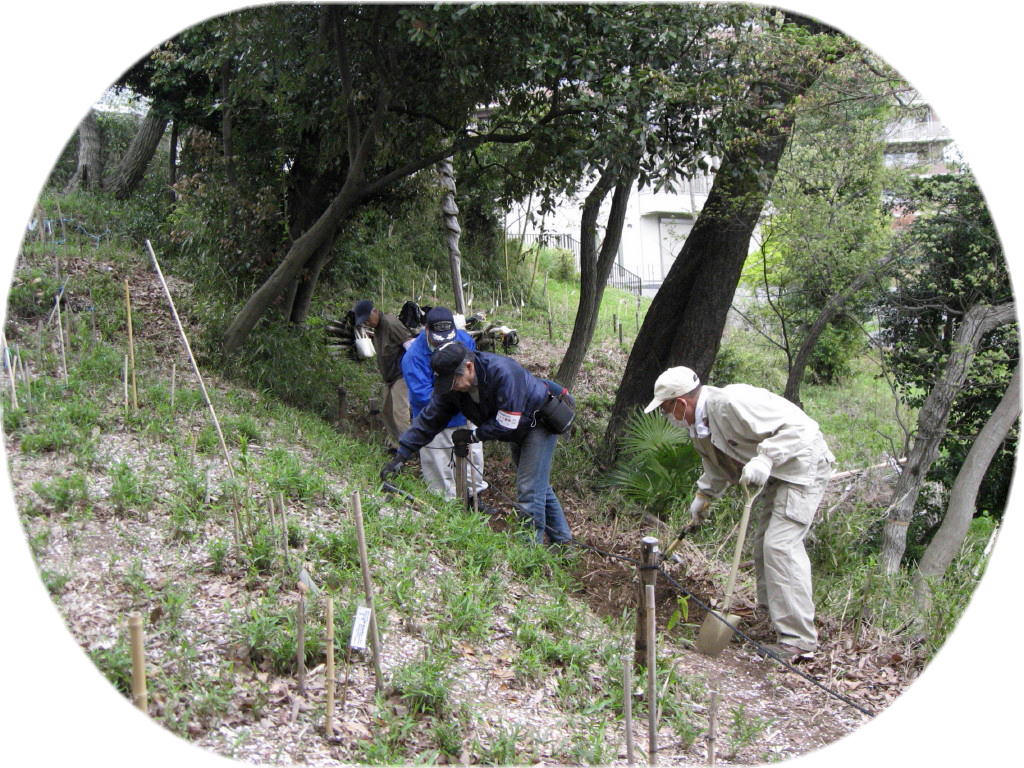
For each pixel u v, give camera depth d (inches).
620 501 316.2
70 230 421.1
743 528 205.3
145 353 295.6
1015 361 344.2
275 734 142.6
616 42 259.9
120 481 196.2
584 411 422.9
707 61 279.4
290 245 347.3
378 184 303.4
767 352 561.3
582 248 366.9
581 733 159.9
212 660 154.5
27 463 204.7
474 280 591.5
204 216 335.6
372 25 269.3
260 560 181.8
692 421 218.5
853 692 198.8
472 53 252.2
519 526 238.4
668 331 370.3
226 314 321.1
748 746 168.2
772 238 368.2
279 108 325.1
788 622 209.6
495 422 228.4
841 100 322.7
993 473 377.4
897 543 287.6
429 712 155.3
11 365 225.3
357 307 299.7
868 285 362.3
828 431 450.6
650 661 150.6
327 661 142.9
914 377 366.9
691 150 284.7
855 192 357.1
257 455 244.4
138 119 641.6
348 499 221.6
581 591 232.5
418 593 186.7
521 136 291.9
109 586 167.5
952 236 342.6
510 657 178.1
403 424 301.1
